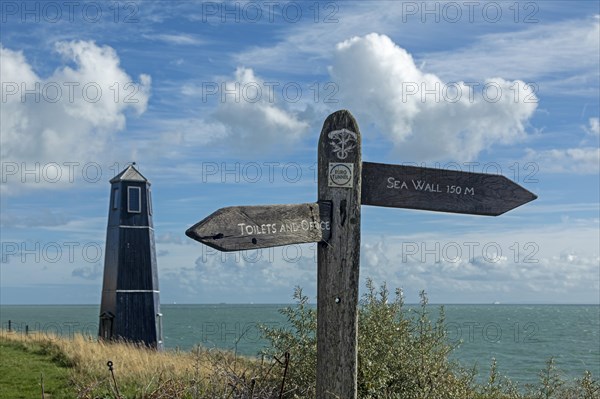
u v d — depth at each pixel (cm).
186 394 888
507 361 4031
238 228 625
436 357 952
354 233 681
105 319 3447
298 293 977
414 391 913
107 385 1368
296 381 903
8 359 2038
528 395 979
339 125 687
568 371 3400
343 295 673
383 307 963
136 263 3472
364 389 901
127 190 3509
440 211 718
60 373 1775
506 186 734
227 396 766
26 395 1505
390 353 920
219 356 954
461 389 934
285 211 652
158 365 1584
